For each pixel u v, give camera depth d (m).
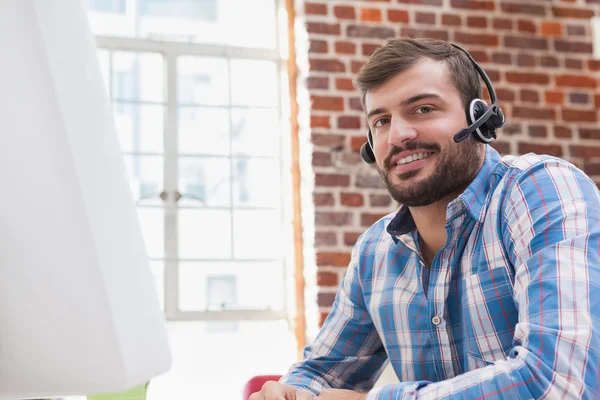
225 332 2.94
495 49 3.02
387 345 1.30
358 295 1.40
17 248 0.38
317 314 2.67
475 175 1.20
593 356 0.91
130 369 0.41
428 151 1.16
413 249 1.27
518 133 2.98
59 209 0.38
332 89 2.84
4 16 0.36
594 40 3.05
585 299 0.94
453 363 1.20
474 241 1.18
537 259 1.01
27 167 0.37
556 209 1.06
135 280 0.41
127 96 3.03
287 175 3.04
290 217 2.99
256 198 3.08
